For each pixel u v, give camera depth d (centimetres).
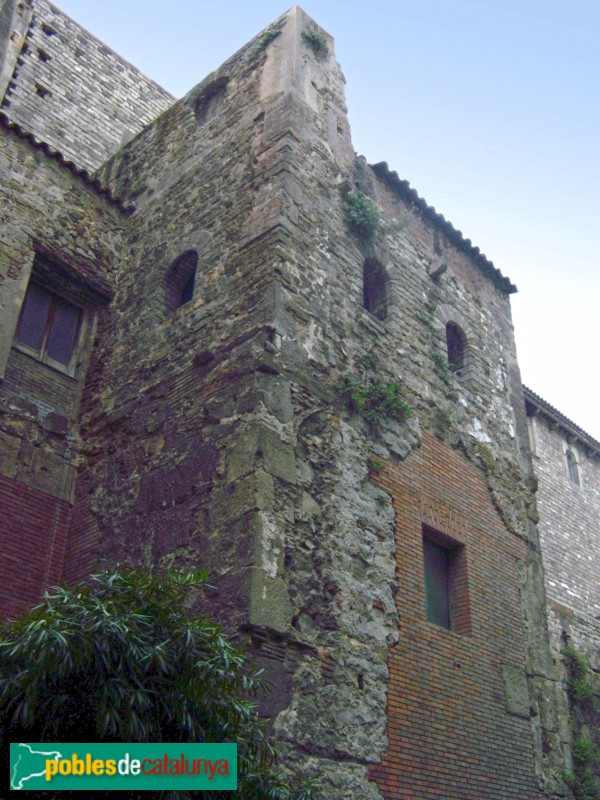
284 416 992
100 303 1346
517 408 1462
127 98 1950
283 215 1130
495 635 1149
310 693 869
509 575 1235
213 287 1155
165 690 668
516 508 1326
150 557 986
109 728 639
